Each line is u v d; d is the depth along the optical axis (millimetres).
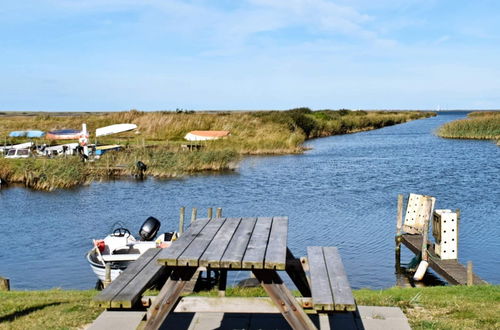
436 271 15352
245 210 28000
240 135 60438
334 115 99688
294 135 61344
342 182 36938
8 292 11508
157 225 18969
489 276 16078
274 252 5637
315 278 6406
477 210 26375
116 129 49000
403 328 7332
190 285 10766
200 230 6781
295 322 5633
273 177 39938
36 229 24547
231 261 5348
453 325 7621
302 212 27047
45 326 7871
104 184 37812
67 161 39031
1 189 36000
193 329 7289
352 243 20625
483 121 75000
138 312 8016
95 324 7520
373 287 15406
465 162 46812
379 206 28234
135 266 7039
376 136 80375
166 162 42156
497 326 7633
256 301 6469
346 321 7590
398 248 18109
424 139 73188
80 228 24625
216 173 42562
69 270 17875
